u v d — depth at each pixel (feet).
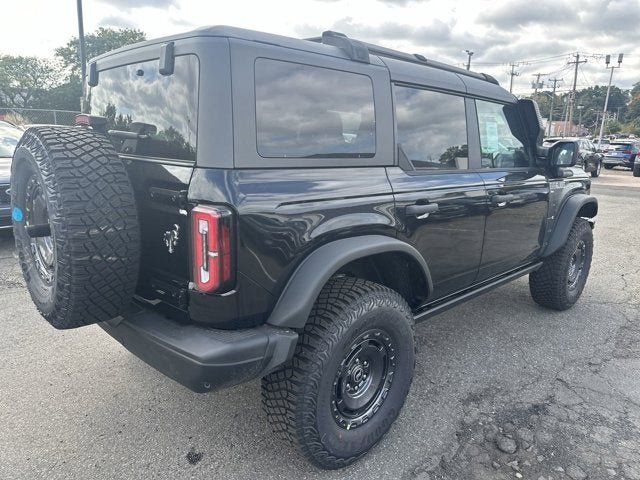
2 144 23.70
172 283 7.15
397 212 8.63
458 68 11.45
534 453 8.66
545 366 11.91
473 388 10.80
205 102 6.49
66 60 154.71
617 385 11.09
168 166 6.91
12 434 8.83
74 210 6.46
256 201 6.57
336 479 7.94
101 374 10.95
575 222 15.16
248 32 6.89
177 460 8.29
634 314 15.56
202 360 6.38
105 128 8.41
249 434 9.01
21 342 12.37
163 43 7.30
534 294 15.43
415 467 8.27
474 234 10.79
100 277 6.72
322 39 8.60
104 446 8.59
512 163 12.60
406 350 8.70
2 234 23.44
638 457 8.60
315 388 7.30
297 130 7.30
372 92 8.53
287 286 7.14
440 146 10.12
